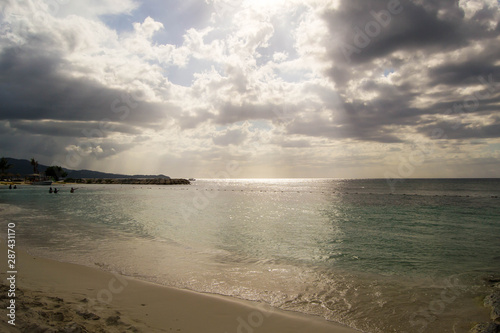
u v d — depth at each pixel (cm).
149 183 13375
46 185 9531
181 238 1380
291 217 2270
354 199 4544
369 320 574
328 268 931
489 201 4006
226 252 1119
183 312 579
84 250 1093
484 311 617
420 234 1559
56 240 1268
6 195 4912
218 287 738
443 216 2380
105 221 1919
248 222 1959
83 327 446
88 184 12125
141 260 971
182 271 861
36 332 399
